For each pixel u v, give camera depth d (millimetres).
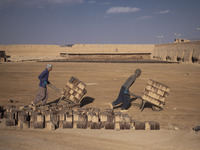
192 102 9945
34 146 4703
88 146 4785
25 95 10922
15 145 4730
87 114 6562
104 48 87688
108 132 5883
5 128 6027
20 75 20859
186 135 5602
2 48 84250
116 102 8047
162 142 5066
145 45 86688
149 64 41156
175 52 57594
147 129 6180
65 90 8367
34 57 73500
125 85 7855
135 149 4625
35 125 6113
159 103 8211
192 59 46719
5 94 11156
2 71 24984
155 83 8188
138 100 10141
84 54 82938
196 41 46469
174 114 7867
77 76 20234
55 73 22922
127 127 6184
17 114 6395
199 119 7273
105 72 24406
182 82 17000
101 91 12422
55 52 87312
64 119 6371
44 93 7980
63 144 4891
